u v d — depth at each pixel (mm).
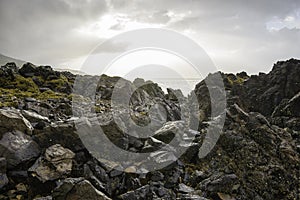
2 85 24078
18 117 11398
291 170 11750
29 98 18672
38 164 10227
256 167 11828
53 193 8688
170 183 10844
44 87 25234
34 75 27406
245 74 25266
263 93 19734
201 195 10383
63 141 11328
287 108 16844
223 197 10336
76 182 8719
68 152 10758
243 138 12992
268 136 13062
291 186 11180
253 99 19625
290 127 15680
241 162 12133
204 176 11562
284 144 12906
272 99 19062
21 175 10031
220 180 10758
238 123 13977
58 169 10055
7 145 10453
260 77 21141
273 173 11539
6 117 11086
